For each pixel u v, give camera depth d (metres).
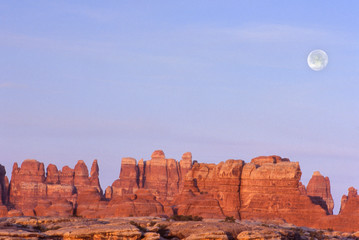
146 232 152.12
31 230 152.38
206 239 149.00
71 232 145.88
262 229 159.50
